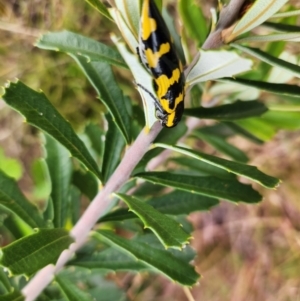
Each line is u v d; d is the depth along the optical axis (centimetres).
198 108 21
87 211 21
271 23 20
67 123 20
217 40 18
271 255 46
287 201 45
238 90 25
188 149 19
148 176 20
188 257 23
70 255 22
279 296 45
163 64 17
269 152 44
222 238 47
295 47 28
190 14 24
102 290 29
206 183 20
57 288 24
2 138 44
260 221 46
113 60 20
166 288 45
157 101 18
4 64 41
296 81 30
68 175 23
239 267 46
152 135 20
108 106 20
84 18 39
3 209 25
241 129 28
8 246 18
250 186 21
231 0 18
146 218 18
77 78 41
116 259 23
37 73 41
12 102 19
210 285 46
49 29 40
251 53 18
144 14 16
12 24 39
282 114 27
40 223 22
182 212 23
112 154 21
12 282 24
